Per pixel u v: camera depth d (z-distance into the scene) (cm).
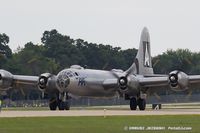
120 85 17400
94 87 17825
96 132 9844
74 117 12862
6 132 9725
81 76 17438
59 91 17238
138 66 19762
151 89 18100
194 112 15775
